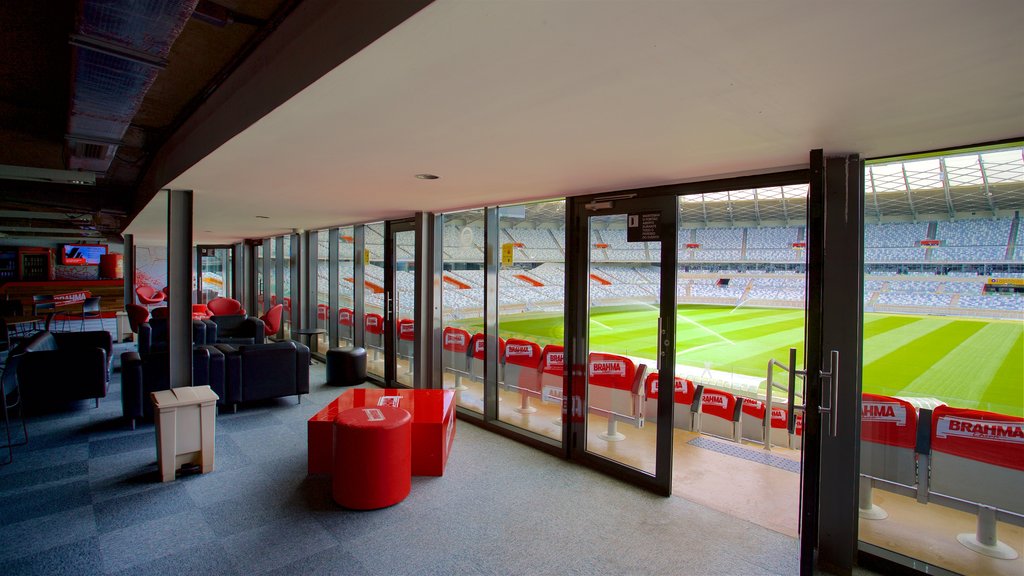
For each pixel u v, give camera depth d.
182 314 4.22
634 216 3.83
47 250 15.92
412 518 3.24
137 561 2.71
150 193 4.64
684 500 3.57
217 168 3.26
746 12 1.14
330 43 1.56
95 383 5.33
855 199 2.69
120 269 16.66
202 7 1.84
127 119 2.50
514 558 2.81
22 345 5.65
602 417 5.62
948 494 3.10
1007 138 2.30
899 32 1.24
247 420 5.25
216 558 2.75
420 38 1.30
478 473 4.00
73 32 1.53
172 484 3.69
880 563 2.80
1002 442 2.95
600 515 3.32
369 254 8.45
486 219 5.23
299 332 8.35
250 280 12.05
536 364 5.71
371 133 2.33
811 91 1.70
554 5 1.11
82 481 3.72
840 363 2.74
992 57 1.38
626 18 1.18
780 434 4.79
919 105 1.83
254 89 2.18
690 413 5.18
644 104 1.86
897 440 3.29
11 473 3.85
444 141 2.48
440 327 6.00
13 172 4.04
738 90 1.69
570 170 3.20
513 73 1.57
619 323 14.98
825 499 2.80
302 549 2.86
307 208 5.61
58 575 2.58
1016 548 2.96
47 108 3.34
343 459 3.33
